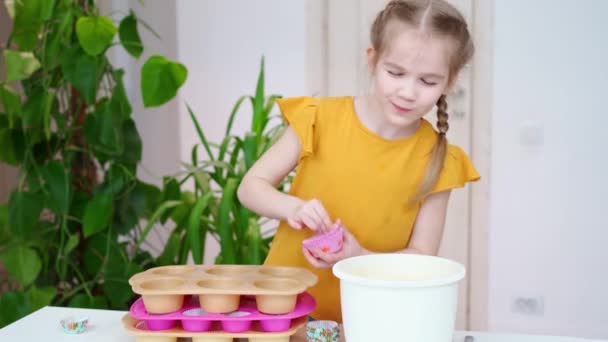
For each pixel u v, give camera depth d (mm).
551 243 2570
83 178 1840
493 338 802
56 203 1652
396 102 831
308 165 1041
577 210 2531
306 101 1058
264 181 1014
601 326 2559
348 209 1021
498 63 2518
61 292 1813
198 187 1884
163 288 772
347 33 2617
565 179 2527
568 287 2576
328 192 1026
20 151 1688
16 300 1646
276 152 1052
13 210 1645
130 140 1755
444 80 837
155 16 2678
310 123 1021
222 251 1589
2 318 1634
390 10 855
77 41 1682
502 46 2508
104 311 928
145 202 1791
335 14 2619
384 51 832
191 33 2750
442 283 610
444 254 2664
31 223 1658
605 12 2416
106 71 1739
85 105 1800
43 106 1628
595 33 2432
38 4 1583
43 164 1725
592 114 2473
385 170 1004
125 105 1695
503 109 2537
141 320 787
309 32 2641
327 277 1045
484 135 2555
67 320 831
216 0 2709
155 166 2754
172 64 1608
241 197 1024
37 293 1660
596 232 2525
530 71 2496
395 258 727
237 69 2730
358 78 2625
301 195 1048
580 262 2555
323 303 1057
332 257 862
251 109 2736
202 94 2773
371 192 1011
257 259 1567
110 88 1749
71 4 1612
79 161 1828
